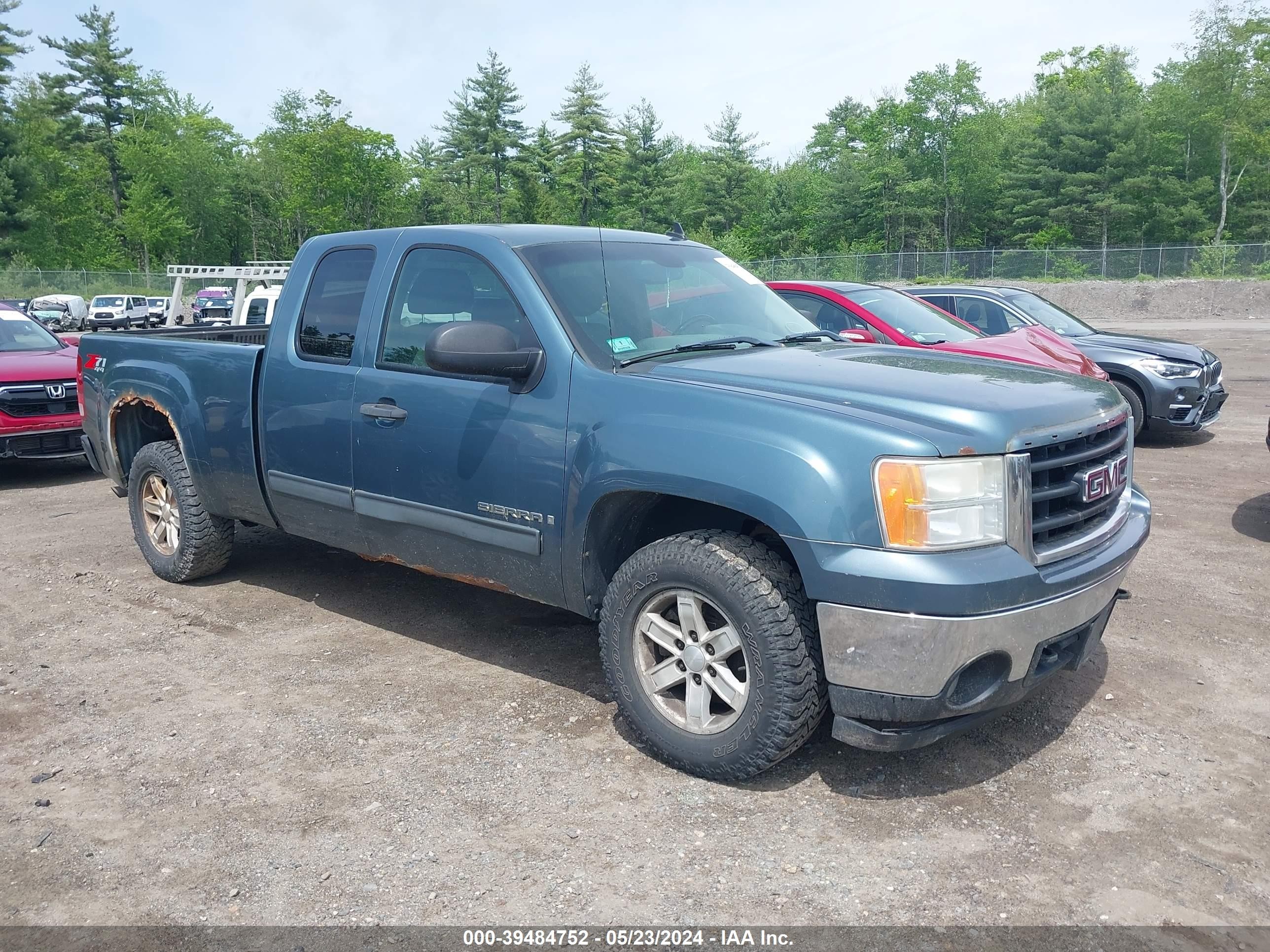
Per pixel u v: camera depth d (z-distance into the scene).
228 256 87.12
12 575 6.04
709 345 4.02
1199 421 9.90
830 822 3.17
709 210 72.69
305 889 2.85
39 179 68.94
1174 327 31.86
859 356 4.04
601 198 80.44
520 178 84.00
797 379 3.50
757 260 60.00
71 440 9.26
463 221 85.12
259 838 3.11
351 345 4.49
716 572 3.25
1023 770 3.49
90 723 3.95
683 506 3.76
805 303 8.20
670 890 2.82
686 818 3.20
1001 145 65.00
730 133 73.81
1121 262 44.03
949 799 3.30
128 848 3.07
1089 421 3.40
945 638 2.95
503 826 3.16
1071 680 4.27
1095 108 60.28
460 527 4.03
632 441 3.44
